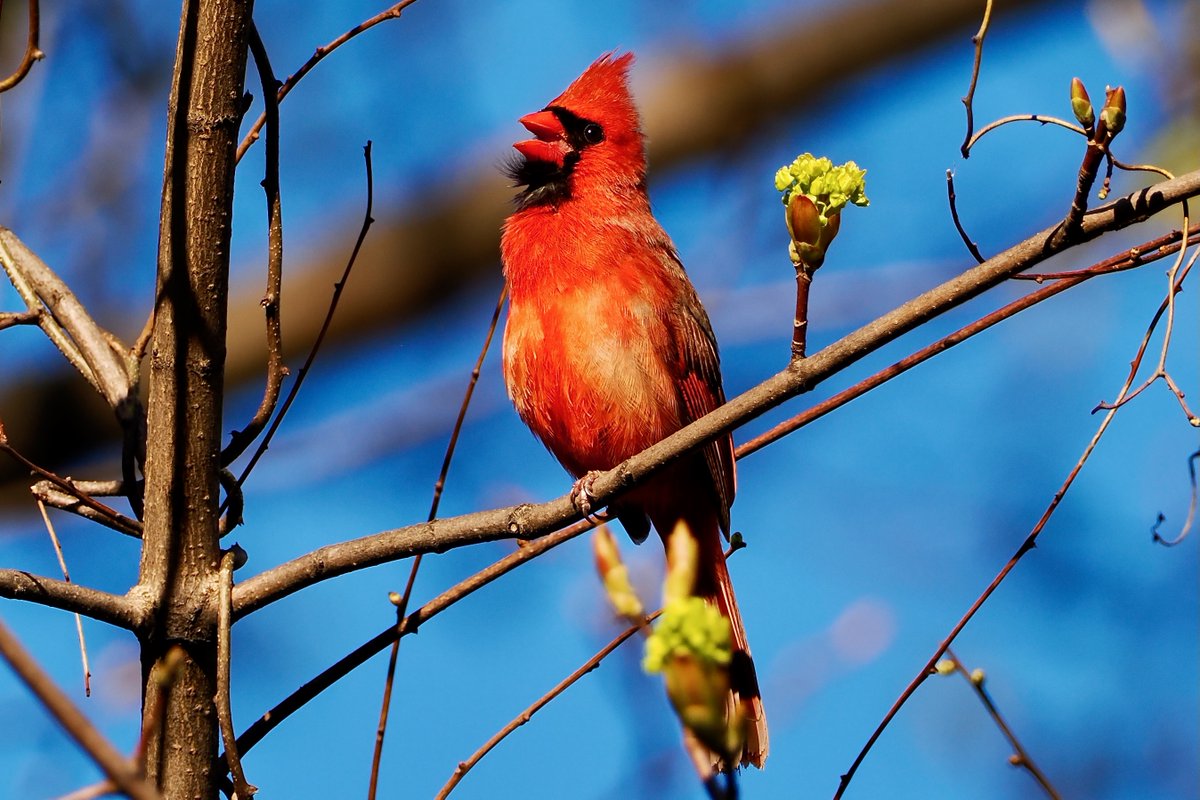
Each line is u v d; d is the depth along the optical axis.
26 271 7.71
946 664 6.53
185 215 6.39
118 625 6.35
